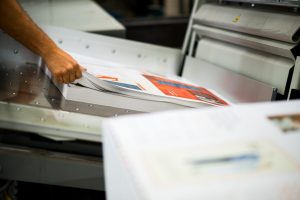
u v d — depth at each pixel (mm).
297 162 629
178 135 663
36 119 1012
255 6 1498
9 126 996
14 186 1201
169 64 1740
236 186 583
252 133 678
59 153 1042
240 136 671
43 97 1126
